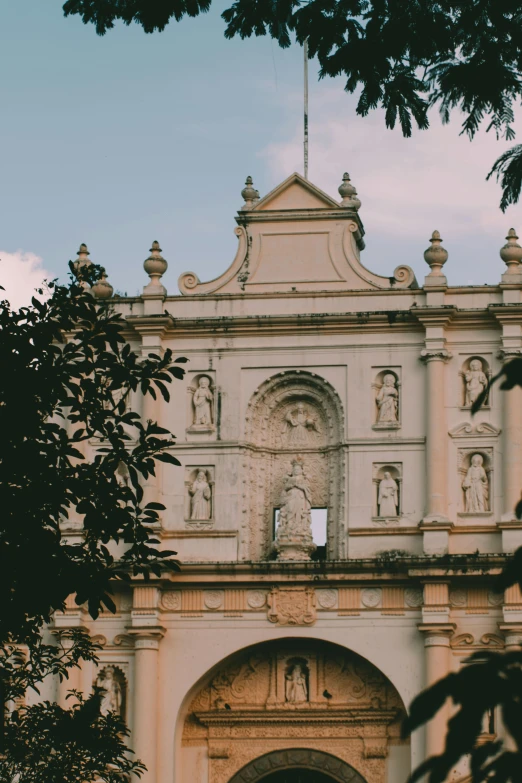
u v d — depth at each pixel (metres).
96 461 25.41
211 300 49.59
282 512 47.50
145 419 48.91
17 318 25.72
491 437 47.34
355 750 46.75
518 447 46.94
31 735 28.94
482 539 46.62
